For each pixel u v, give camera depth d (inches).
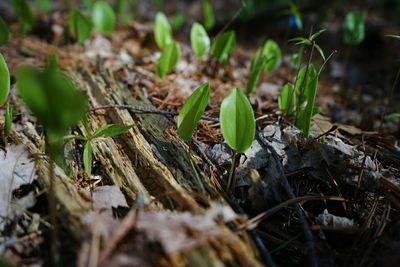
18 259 13.0
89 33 27.0
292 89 19.3
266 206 15.3
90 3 43.7
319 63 38.0
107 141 17.5
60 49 30.9
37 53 29.4
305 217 15.3
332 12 52.4
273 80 31.1
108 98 20.8
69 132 17.7
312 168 16.8
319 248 14.2
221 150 17.4
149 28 41.0
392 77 35.2
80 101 10.7
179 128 15.3
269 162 16.6
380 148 19.7
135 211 12.7
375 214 15.7
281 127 19.7
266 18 46.4
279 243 14.7
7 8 38.9
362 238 14.8
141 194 14.7
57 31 35.4
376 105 29.2
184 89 24.3
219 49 24.2
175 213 13.0
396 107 28.9
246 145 14.6
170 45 22.5
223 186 16.0
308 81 19.1
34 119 19.7
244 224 13.7
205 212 13.6
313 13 50.0
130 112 19.8
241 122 14.5
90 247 11.9
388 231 15.0
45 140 18.0
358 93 31.8
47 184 14.8
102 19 30.1
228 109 14.6
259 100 24.2
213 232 12.0
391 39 44.2
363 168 16.3
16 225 13.7
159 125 19.0
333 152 16.6
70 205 13.8
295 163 17.0
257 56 22.9
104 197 14.8
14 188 14.7
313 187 16.6
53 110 10.5
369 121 23.4
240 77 29.2
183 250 11.5
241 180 16.2
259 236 14.8
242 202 15.5
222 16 51.8
